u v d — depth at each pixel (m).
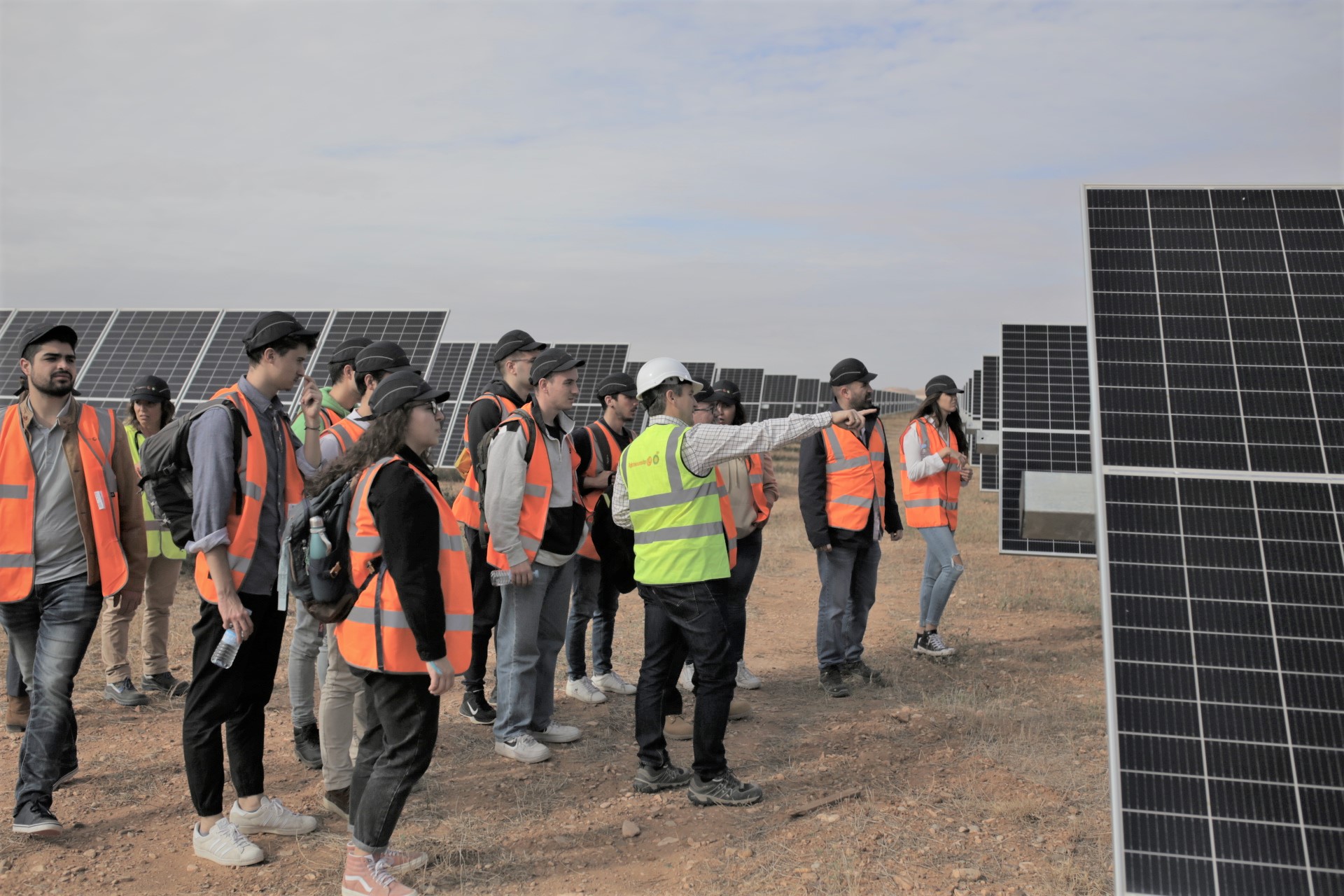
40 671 4.53
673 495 4.95
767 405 39.66
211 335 18.28
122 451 4.86
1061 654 8.34
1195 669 3.64
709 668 4.97
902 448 8.20
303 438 5.59
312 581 3.81
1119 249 4.73
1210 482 4.02
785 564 13.65
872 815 4.84
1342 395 4.20
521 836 4.67
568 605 6.23
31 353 4.55
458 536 4.01
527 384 6.39
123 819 4.80
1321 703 3.53
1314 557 3.81
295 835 4.61
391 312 18.58
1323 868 3.26
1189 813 3.39
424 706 3.85
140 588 4.95
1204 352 4.38
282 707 6.75
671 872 4.28
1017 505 12.88
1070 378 15.31
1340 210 4.70
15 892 3.99
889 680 7.46
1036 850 4.41
